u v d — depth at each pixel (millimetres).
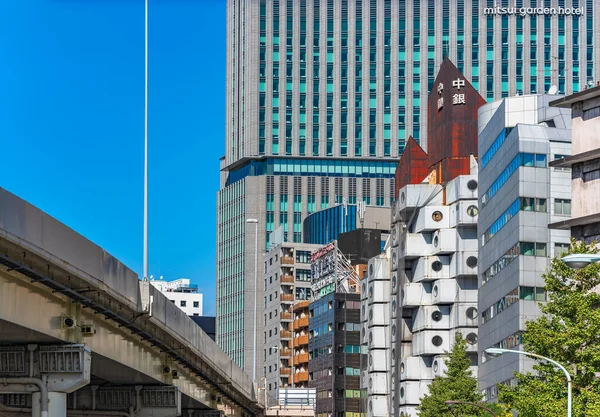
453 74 160750
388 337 177250
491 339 118062
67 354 55594
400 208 159500
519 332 104875
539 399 62188
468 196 151125
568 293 64562
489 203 122188
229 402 115500
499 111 118438
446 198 156500
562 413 60969
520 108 115500
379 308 178125
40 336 53500
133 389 78125
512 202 109375
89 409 77875
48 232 48781
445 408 100438
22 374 55844
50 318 53344
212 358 89875
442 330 153500
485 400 119500
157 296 67875
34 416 55688
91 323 59188
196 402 96625
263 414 135000
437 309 154000
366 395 187750
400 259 159875
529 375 65438
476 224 150500
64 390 55781
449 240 152625
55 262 49531
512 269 108562
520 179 106688
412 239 156750
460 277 151750
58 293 53562
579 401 61500
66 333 55500
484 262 123625
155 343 71438
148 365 73000
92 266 54500
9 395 65188
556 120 110562
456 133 158875
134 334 67312
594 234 78312
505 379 109375
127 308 62531
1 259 45438
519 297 105375
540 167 107125
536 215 106500
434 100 164250
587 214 79125
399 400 158500
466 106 159250
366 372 185875
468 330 150125
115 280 58594
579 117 80688
